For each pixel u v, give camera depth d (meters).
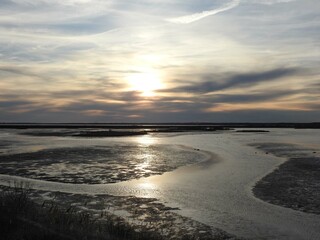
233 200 18.84
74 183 23.59
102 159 36.44
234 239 13.16
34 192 20.75
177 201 18.69
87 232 11.06
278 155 40.44
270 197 19.44
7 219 10.87
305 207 17.42
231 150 47.34
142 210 16.98
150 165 32.09
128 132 109.88
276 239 13.20
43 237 9.99
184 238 12.86
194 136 91.31
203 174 27.06
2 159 36.06
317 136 90.19
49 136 87.62
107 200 18.88
